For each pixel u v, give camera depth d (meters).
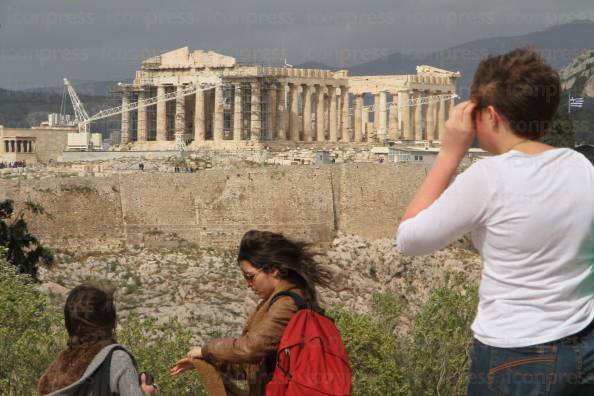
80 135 181.38
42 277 108.38
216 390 15.13
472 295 56.06
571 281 11.77
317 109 178.88
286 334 14.34
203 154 154.00
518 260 11.80
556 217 11.69
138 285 112.38
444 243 12.05
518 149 12.23
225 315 103.50
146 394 15.73
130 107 185.50
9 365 40.47
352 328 53.03
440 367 53.12
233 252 126.69
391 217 132.62
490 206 11.82
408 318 78.38
